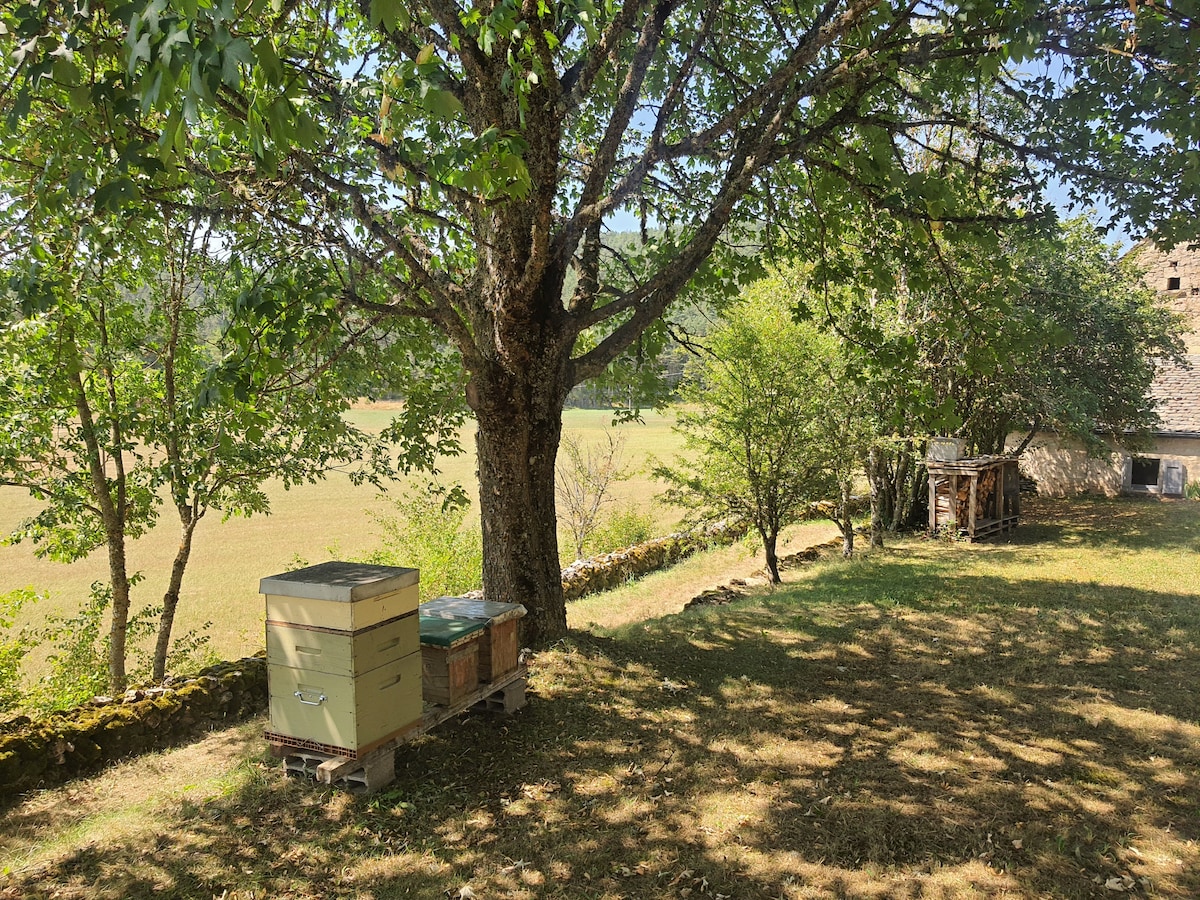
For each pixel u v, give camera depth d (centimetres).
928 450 1469
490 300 651
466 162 457
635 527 1770
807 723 547
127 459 1547
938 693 611
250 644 1235
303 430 827
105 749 527
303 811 423
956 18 532
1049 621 820
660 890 356
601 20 619
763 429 1047
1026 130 682
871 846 389
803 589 1027
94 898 351
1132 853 382
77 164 411
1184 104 490
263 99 300
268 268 567
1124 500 1880
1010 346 722
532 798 441
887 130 686
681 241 905
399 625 443
